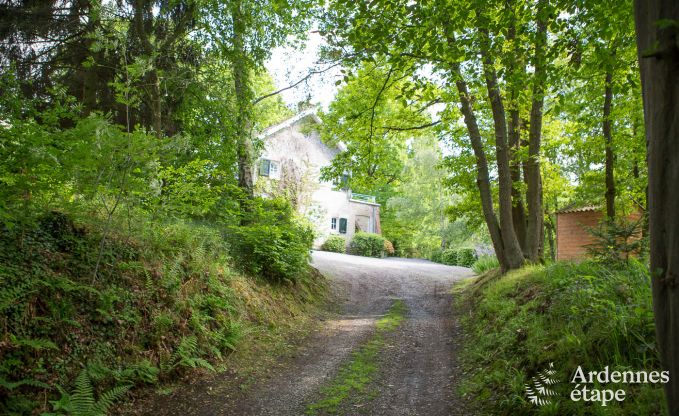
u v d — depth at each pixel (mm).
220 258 9211
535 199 13578
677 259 2201
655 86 2350
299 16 11977
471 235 33781
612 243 7543
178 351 6199
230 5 11461
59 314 5273
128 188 6699
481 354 7109
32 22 9898
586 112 13133
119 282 6457
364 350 8195
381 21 6879
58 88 7918
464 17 6844
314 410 5512
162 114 12375
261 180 18406
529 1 7391
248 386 6281
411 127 14641
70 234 6422
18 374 4492
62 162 5832
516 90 7844
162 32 11438
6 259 5297
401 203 36906
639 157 11742
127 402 5145
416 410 5531
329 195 32344
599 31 7145
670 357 2240
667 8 2279
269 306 9789
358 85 13547
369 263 23719
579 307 6023
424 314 11766
